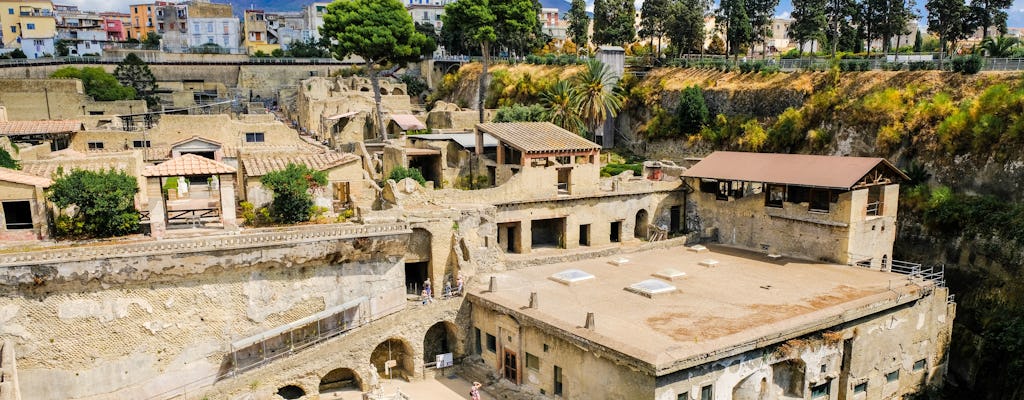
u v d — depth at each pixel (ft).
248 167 163.32
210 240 127.65
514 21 307.17
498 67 382.01
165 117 240.12
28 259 114.62
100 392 122.62
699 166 197.06
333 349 136.26
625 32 384.68
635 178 216.74
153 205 139.13
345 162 169.37
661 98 285.23
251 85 411.75
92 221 137.08
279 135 254.47
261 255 130.62
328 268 140.46
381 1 281.95
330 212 165.48
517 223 179.73
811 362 127.44
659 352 109.19
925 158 198.80
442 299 148.56
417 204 166.81
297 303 138.00
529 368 135.13
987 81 201.46
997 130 184.14
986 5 274.57
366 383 140.05
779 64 271.69
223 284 129.90
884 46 305.73
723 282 152.87
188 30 562.66
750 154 194.59
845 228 163.84
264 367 129.08
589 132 267.18
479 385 132.36
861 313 133.90
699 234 196.03
